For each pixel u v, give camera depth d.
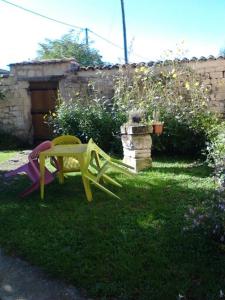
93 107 9.20
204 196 4.81
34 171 5.31
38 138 11.31
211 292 2.75
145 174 6.25
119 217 4.27
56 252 3.48
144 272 3.05
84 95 10.66
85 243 3.64
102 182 5.73
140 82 9.46
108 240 3.67
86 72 10.62
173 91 8.95
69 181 6.05
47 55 20.62
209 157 6.56
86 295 2.87
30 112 11.25
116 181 5.82
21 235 3.89
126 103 8.84
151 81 9.19
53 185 5.83
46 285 3.04
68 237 3.78
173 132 7.98
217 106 9.58
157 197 4.93
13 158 8.62
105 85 10.40
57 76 10.84
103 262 3.26
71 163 6.17
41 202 4.98
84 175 5.01
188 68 9.52
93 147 5.58
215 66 9.50
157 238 3.65
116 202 4.82
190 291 2.78
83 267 3.20
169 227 3.89
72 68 10.72
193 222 3.59
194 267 3.07
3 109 11.33
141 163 6.60
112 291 2.84
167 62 9.57
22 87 11.16
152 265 3.16
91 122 8.95
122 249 3.47
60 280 3.09
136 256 3.33
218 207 3.52
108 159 5.89
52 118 10.28
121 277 3.01
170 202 4.70
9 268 3.33
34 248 3.60
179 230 3.78
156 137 8.03
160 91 8.76
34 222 4.24
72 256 3.38
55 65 10.84
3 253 3.60
